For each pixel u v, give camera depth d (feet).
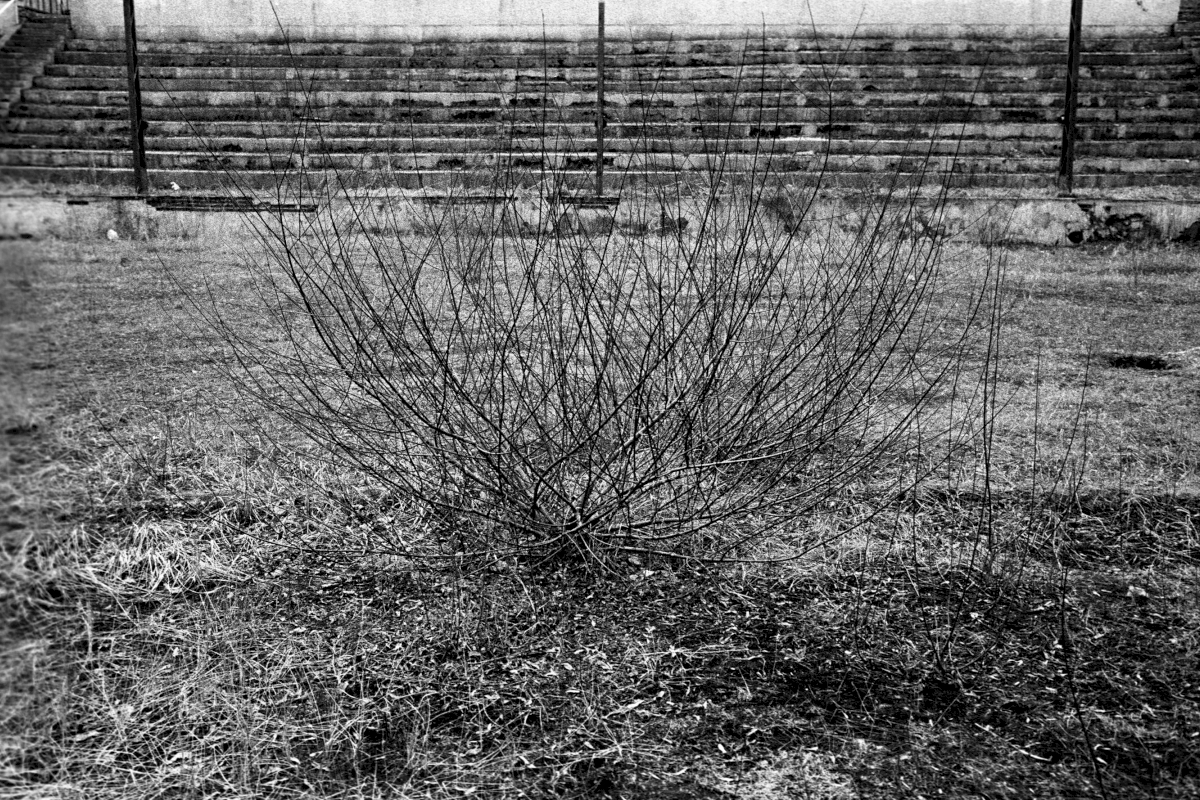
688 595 13.29
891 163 52.85
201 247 41.78
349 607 12.94
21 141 59.82
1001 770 9.80
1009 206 44.93
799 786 9.59
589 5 72.43
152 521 14.93
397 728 10.56
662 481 13.50
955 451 17.80
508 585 13.50
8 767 9.79
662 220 14.97
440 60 68.23
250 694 11.05
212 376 22.66
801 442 15.70
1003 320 28.78
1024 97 60.59
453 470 14.94
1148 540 14.87
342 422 15.33
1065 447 18.30
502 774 9.82
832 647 12.10
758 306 18.40
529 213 29.12
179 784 9.61
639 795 9.48
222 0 72.69
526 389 14.73
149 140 59.88
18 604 10.97
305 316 27.27
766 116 59.21
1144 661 11.73
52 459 14.01
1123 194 48.85
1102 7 67.97
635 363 15.07
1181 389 22.15
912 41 67.87
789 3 71.15
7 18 70.44
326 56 69.72
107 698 10.86
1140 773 9.74
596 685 11.28
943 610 12.93
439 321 20.98
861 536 14.82
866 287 19.81
